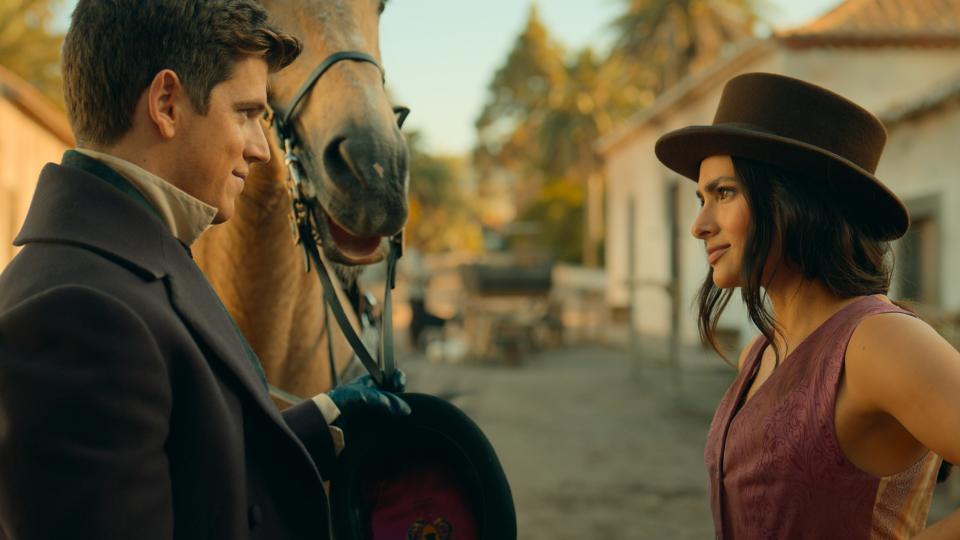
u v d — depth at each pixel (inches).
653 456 278.8
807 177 56.7
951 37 510.0
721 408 63.2
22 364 41.6
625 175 880.9
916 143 422.0
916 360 48.9
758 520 55.0
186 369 47.2
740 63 563.5
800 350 55.6
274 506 52.4
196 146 50.6
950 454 47.0
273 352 87.9
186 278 50.9
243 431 50.7
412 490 65.9
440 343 593.0
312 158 78.1
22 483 40.6
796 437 53.4
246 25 50.7
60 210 48.2
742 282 56.6
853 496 51.9
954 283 391.5
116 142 50.5
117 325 43.4
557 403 385.1
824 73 522.0
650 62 1348.4
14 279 46.9
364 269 98.0
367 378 71.6
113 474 41.6
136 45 48.8
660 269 761.0
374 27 86.6
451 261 2049.7
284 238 84.7
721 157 59.0
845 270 55.6
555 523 205.0
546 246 1793.8
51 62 778.8
